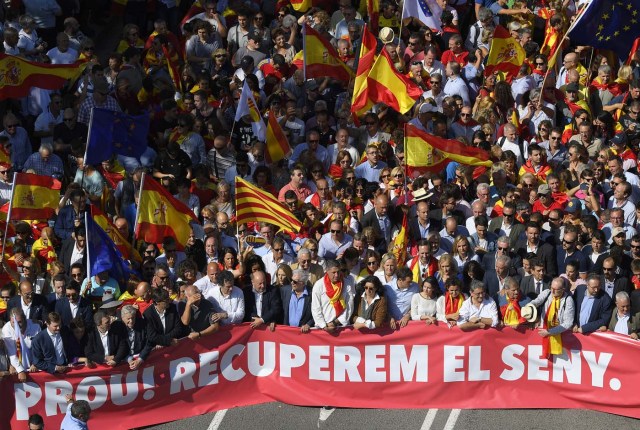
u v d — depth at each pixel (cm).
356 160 5294
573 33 5338
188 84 5678
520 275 4359
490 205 4859
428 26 5819
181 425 4253
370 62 5216
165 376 4241
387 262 4303
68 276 4478
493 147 5141
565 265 4469
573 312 4206
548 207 4841
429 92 5600
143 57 5700
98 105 5300
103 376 4175
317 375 4316
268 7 6284
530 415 4256
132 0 6038
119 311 4300
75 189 4731
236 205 4544
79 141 5053
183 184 4984
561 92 5659
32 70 5038
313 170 5022
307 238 4528
